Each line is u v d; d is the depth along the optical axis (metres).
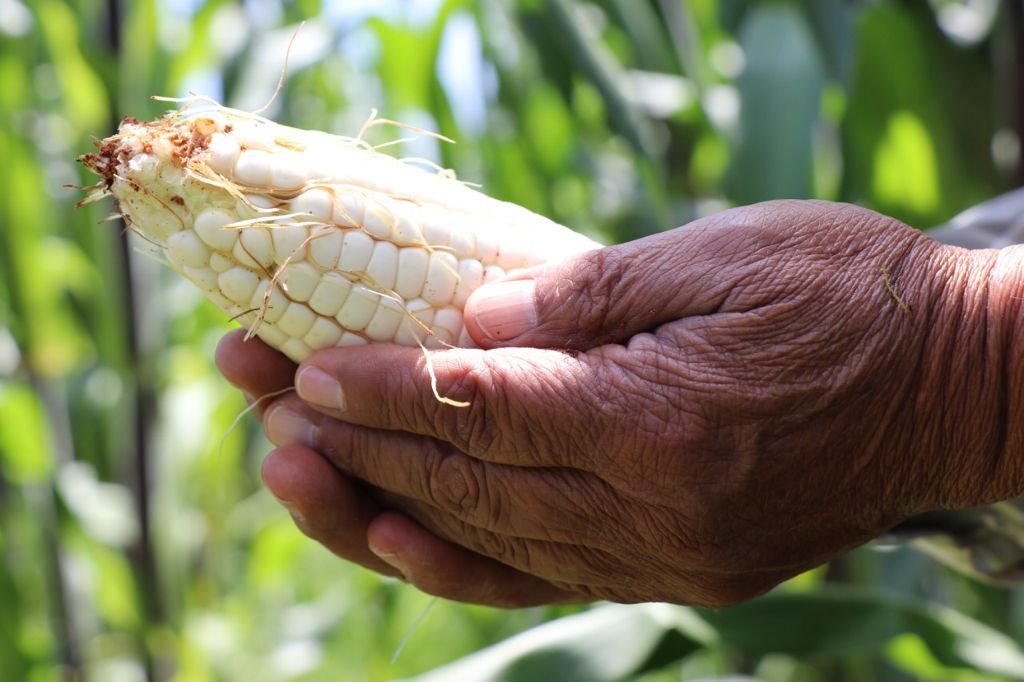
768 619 0.60
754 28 0.74
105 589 0.84
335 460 0.48
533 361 0.46
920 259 0.46
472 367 0.45
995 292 0.45
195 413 0.90
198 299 0.97
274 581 1.03
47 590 0.88
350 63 1.19
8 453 0.83
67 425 0.96
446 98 0.86
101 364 0.90
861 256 0.46
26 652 0.85
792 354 0.45
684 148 0.94
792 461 0.46
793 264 0.46
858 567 0.72
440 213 0.47
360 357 0.46
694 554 0.47
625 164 0.95
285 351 0.48
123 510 0.85
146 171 0.45
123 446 0.87
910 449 0.46
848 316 0.45
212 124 0.45
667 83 0.89
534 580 0.51
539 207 0.87
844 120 0.78
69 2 0.83
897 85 0.76
